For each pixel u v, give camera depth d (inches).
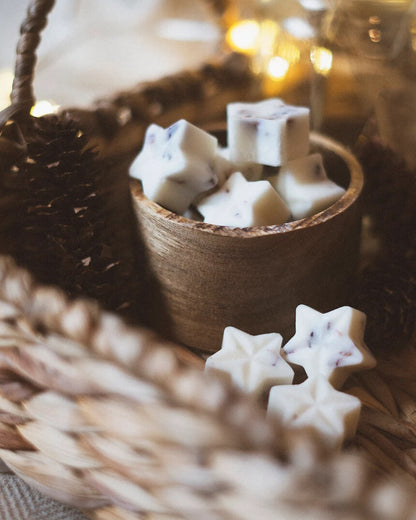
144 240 16.0
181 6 37.4
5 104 27.6
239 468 10.4
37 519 14.5
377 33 19.0
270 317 15.7
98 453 12.2
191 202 16.5
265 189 15.6
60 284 16.0
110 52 34.1
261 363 14.5
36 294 12.0
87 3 38.5
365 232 18.7
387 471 14.2
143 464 11.6
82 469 12.8
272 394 13.7
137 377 11.0
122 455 11.7
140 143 19.0
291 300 15.6
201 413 10.5
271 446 10.4
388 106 19.7
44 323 11.9
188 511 11.5
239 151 16.6
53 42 35.1
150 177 16.0
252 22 20.8
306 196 16.1
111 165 18.4
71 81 30.8
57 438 12.6
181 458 10.9
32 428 13.0
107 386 11.2
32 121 16.4
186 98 19.7
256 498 10.4
